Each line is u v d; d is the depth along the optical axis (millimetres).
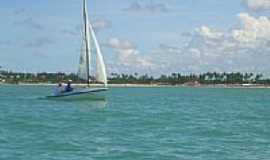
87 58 91125
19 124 50938
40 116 62594
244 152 33438
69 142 37031
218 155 32125
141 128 48750
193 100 127500
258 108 91312
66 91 90000
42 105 84500
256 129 49344
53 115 64500
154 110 79750
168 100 124188
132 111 75312
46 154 31781
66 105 84688
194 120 60438
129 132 44781
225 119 63125
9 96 127375
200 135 43250
